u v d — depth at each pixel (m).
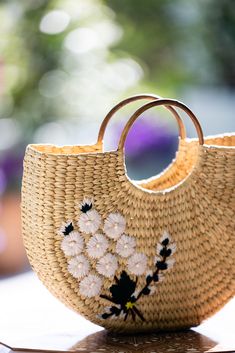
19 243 3.40
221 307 1.50
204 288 1.46
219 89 4.49
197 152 1.51
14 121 3.77
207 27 4.47
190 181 1.43
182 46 4.50
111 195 1.39
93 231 1.39
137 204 1.41
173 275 1.44
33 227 1.41
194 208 1.43
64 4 3.67
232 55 4.46
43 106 3.75
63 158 1.37
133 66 3.78
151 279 1.43
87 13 3.68
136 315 1.45
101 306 1.43
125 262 1.41
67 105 3.74
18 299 1.82
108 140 3.67
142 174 3.97
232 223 1.45
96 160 1.38
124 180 1.39
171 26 4.48
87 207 1.38
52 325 1.56
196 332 1.50
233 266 1.46
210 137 1.61
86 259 1.40
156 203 1.41
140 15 4.47
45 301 1.79
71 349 1.38
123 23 4.32
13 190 3.44
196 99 4.44
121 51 3.98
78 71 3.71
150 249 1.42
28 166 1.42
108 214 1.40
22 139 3.73
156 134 3.87
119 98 3.73
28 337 1.46
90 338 1.45
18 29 3.67
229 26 4.45
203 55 4.49
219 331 1.50
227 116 4.43
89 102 3.73
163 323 1.47
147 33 4.44
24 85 3.75
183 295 1.45
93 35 3.68
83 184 1.38
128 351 1.36
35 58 3.70
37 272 1.45
